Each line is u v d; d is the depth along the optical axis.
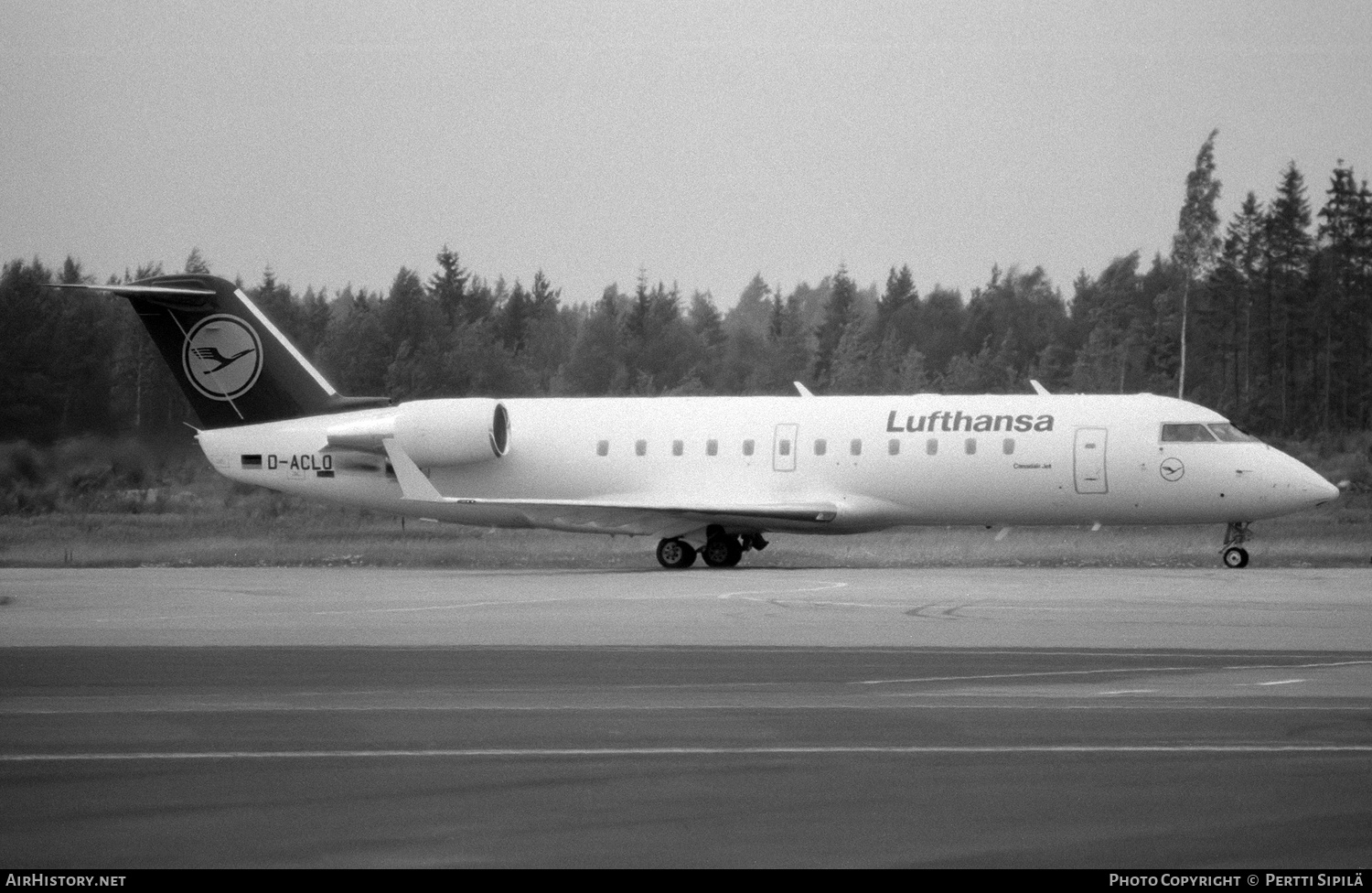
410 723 54.59
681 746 49.91
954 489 138.75
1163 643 75.75
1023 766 46.41
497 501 136.50
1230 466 132.25
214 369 155.75
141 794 43.59
